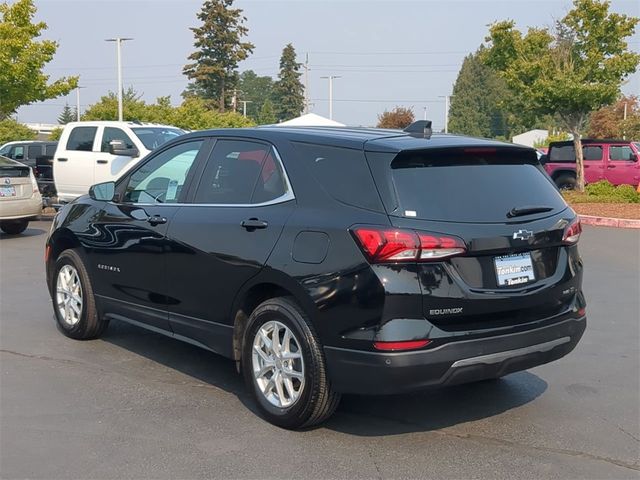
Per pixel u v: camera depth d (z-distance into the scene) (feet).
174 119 147.54
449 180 14.93
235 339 16.76
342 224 14.38
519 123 79.25
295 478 13.41
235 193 17.10
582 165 73.56
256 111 371.56
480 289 14.30
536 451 14.75
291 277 14.89
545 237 15.31
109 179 48.34
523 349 14.80
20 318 24.98
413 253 13.67
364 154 14.90
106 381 18.70
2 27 61.57
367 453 14.49
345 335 14.08
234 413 16.56
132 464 13.92
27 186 45.62
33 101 67.10
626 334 23.90
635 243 44.91
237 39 220.02
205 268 17.03
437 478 13.46
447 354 13.85
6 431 15.43
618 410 17.12
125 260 19.69
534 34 71.82
